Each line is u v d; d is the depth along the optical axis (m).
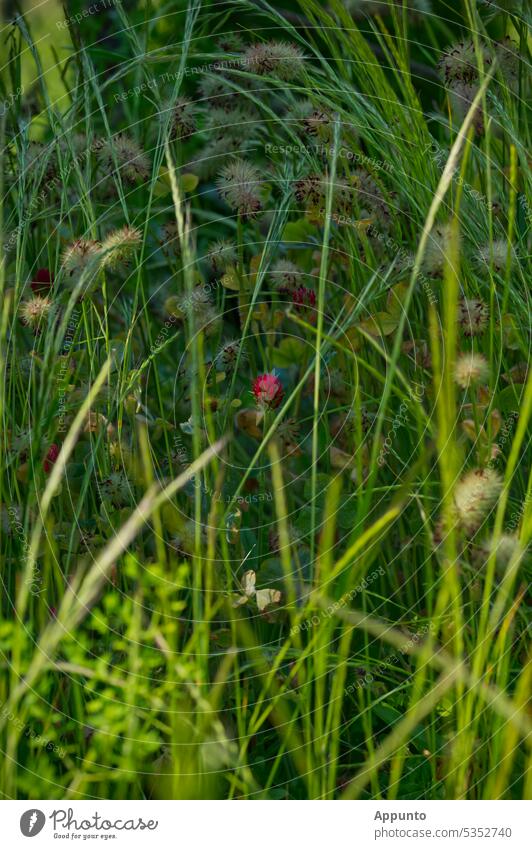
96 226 1.31
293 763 1.12
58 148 1.26
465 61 1.28
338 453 1.25
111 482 1.15
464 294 1.24
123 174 1.31
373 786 1.00
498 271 1.24
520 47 1.34
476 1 1.39
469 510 0.96
